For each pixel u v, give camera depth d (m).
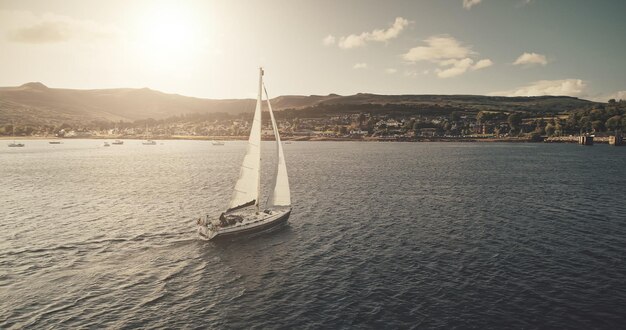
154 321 30.44
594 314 30.98
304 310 32.16
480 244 48.34
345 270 40.38
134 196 82.06
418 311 31.73
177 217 62.62
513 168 135.62
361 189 89.44
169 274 39.38
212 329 29.36
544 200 76.50
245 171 52.50
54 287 36.12
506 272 39.41
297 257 44.16
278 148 56.16
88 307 32.47
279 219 54.53
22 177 115.12
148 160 178.75
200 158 190.88
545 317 30.64
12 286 36.19
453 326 29.42
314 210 67.25
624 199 77.19
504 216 62.91
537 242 49.00
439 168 135.75
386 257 44.03
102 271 40.00
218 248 47.06
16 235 52.19
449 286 36.31
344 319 30.64
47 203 74.44
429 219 61.03
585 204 72.50
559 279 37.59
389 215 63.62
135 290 35.72
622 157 184.00
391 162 159.62
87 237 51.25
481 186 94.25
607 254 44.25
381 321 30.28
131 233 53.12
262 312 31.89
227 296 34.72
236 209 52.22
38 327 29.27
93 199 78.69
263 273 39.69
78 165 153.38
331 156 196.00
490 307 32.25
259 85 52.62
